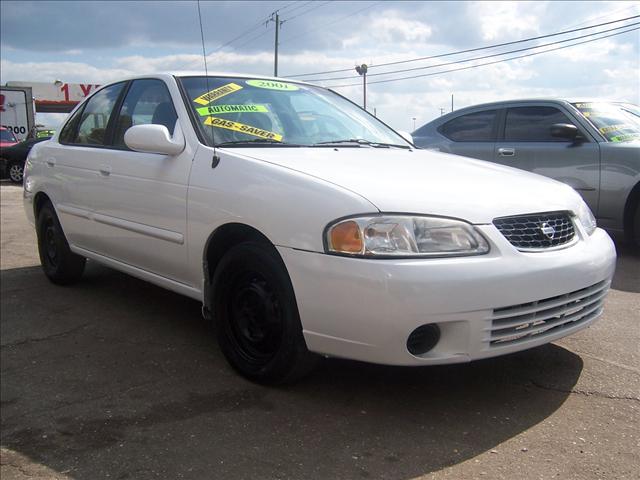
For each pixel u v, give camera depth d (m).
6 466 2.55
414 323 2.55
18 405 3.09
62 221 4.89
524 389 3.12
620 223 6.20
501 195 2.95
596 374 3.28
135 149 3.69
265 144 3.59
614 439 2.62
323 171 2.99
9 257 6.59
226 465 2.48
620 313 4.32
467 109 7.66
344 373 3.31
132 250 4.00
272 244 2.91
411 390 3.12
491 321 2.66
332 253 2.66
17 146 17.69
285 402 3.01
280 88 4.30
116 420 2.89
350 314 2.62
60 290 5.16
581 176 6.34
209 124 3.62
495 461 2.47
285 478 2.38
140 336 4.04
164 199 3.60
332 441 2.64
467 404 2.96
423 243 2.62
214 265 3.45
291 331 2.89
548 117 6.77
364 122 4.45
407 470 2.42
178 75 4.03
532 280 2.73
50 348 3.86
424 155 3.83
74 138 4.90
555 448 2.56
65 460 2.57
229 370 3.42
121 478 2.42
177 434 2.74
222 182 3.21
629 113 6.75
